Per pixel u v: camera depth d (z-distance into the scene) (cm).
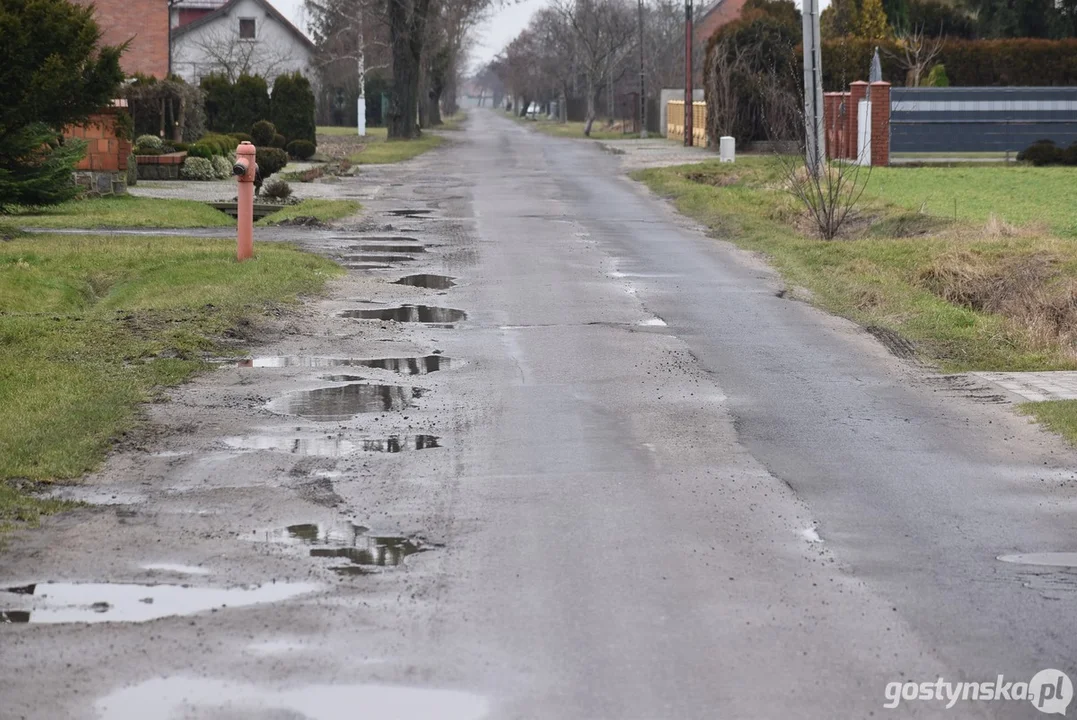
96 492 959
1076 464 1077
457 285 2105
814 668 653
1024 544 866
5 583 763
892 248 2450
